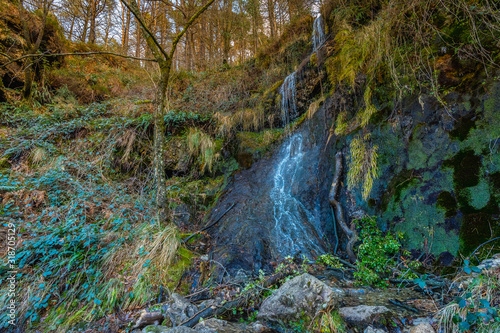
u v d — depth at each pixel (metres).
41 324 2.33
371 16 4.55
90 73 7.85
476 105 2.58
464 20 2.85
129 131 5.10
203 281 2.90
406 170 3.08
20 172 4.15
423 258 2.68
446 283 2.27
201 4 10.11
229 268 3.04
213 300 2.56
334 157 3.99
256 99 6.01
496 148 2.38
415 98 3.11
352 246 3.14
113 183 4.46
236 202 4.23
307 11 7.16
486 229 2.31
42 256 2.86
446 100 2.81
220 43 12.27
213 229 3.88
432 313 1.99
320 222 3.83
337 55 4.59
